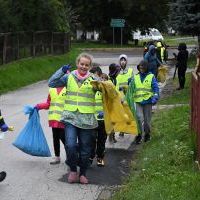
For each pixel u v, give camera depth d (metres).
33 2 35.34
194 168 8.57
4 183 8.68
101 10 61.81
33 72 28.75
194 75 10.62
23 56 30.62
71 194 8.08
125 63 12.78
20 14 34.47
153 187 7.63
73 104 8.53
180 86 21.78
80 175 8.70
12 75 25.75
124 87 12.62
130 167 9.71
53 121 9.66
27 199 7.84
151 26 62.12
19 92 22.61
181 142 10.27
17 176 9.10
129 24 62.19
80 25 65.94
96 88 8.60
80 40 66.44
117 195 7.79
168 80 25.62
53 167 9.72
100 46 57.88
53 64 33.41
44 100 19.86
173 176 8.07
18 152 10.93
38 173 9.30
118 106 9.16
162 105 17.33
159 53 24.08
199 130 8.66
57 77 8.59
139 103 11.76
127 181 8.67
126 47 57.38
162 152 9.92
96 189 8.35
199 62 10.26
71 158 8.56
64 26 39.78
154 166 9.04
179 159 9.08
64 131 9.16
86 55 8.62
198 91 9.09
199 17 22.28
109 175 9.21
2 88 23.22
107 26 62.94
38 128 10.05
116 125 11.09
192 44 60.47
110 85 8.94
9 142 11.93
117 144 11.86
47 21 37.00
